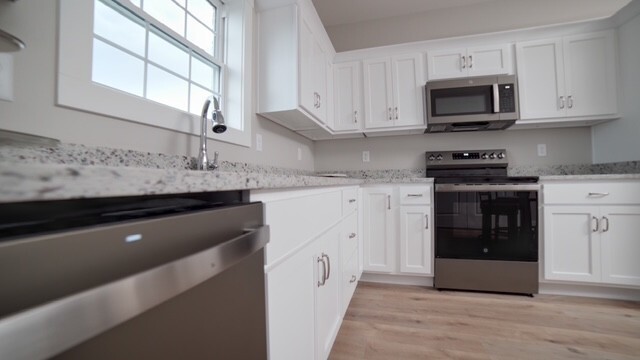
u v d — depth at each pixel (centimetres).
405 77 247
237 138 155
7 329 22
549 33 221
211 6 157
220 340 48
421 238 222
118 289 29
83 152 82
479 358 132
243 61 160
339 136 278
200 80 146
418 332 155
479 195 211
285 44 169
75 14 81
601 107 212
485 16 263
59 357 25
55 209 39
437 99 235
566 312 177
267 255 66
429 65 240
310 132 251
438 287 218
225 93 160
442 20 273
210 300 45
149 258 35
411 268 223
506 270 206
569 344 142
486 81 226
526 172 251
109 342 30
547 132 248
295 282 85
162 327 36
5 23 67
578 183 195
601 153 230
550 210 200
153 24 116
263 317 64
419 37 278
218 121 112
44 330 24
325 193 120
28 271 24
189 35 140
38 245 25
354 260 195
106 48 98
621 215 189
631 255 187
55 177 26
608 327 158
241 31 160
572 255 197
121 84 103
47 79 74
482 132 262
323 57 224
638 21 196
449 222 216
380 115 251
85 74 83
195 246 43
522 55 225
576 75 216
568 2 245
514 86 222
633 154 201
